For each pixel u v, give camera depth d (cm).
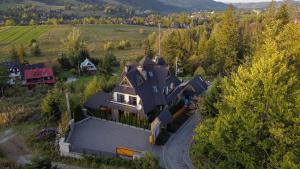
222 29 7756
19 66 9244
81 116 4672
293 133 2389
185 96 5556
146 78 4869
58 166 3459
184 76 7881
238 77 2856
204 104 4075
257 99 2569
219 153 3023
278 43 4372
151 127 4209
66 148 3641
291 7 7406
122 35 16738
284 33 4516
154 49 9794
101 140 4112
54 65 10069
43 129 4253
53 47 13700
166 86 4959
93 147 3931
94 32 17150
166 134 4228
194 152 3459
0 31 16262
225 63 7606
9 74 8269
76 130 4388
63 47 13650
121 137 4194
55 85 7506
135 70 4875
